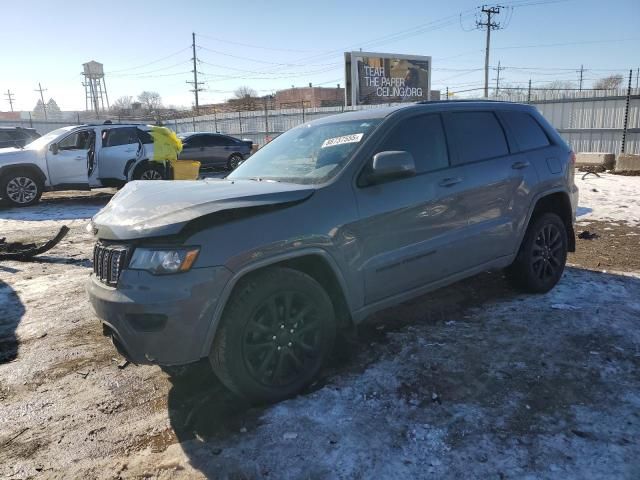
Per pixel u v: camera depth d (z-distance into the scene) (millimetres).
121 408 3127
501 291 4828
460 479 2385
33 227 9250
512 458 2512
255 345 2932
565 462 2471
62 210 11219
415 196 3555
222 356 2830
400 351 3650
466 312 4344
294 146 4027
